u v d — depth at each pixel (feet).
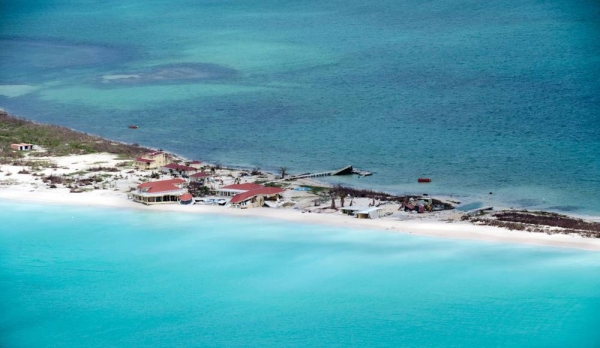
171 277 401.08
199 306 372.99
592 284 375.25
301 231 451.12
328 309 365.40
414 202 495.41
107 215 482.69
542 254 408.46
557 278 381.60
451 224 456.86
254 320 359.25
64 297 385.70
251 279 395.75
